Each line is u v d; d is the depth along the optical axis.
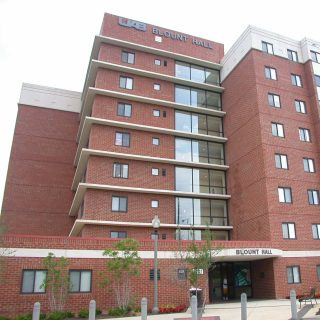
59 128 36.69
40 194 33.88
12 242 18.16
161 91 32.44
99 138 28.52
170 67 33.78
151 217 28.27
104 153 27.77
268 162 27.30
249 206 28.28
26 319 15.92
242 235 28.73
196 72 35.19
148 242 21.08
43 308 17.48
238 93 32.22
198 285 20.44
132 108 30.59
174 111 32.41
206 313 17.33
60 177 35.00
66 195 34.59
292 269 25.17
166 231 28.41
